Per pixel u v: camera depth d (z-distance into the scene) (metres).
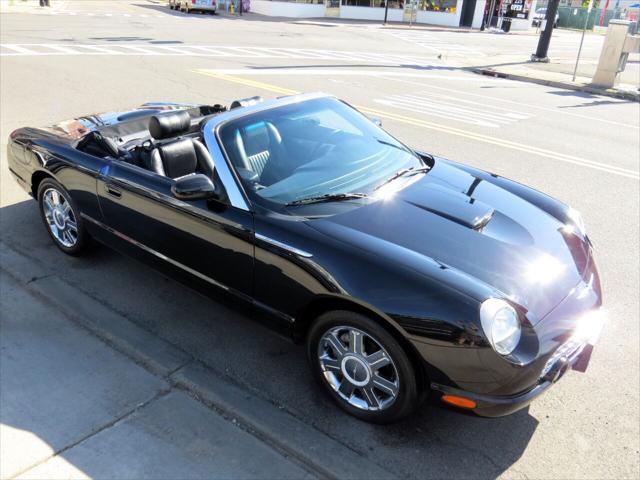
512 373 2.49
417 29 34.78
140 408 3.01
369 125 4.19
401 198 3.35
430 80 15.11
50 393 3.08
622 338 3.84
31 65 13.05
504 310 2.54
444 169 3.95
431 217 3.17
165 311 3.91
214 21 30.25
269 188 3.26
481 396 2.54
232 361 3.43
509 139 9.07
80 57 14.79
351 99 11.52
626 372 3.48
